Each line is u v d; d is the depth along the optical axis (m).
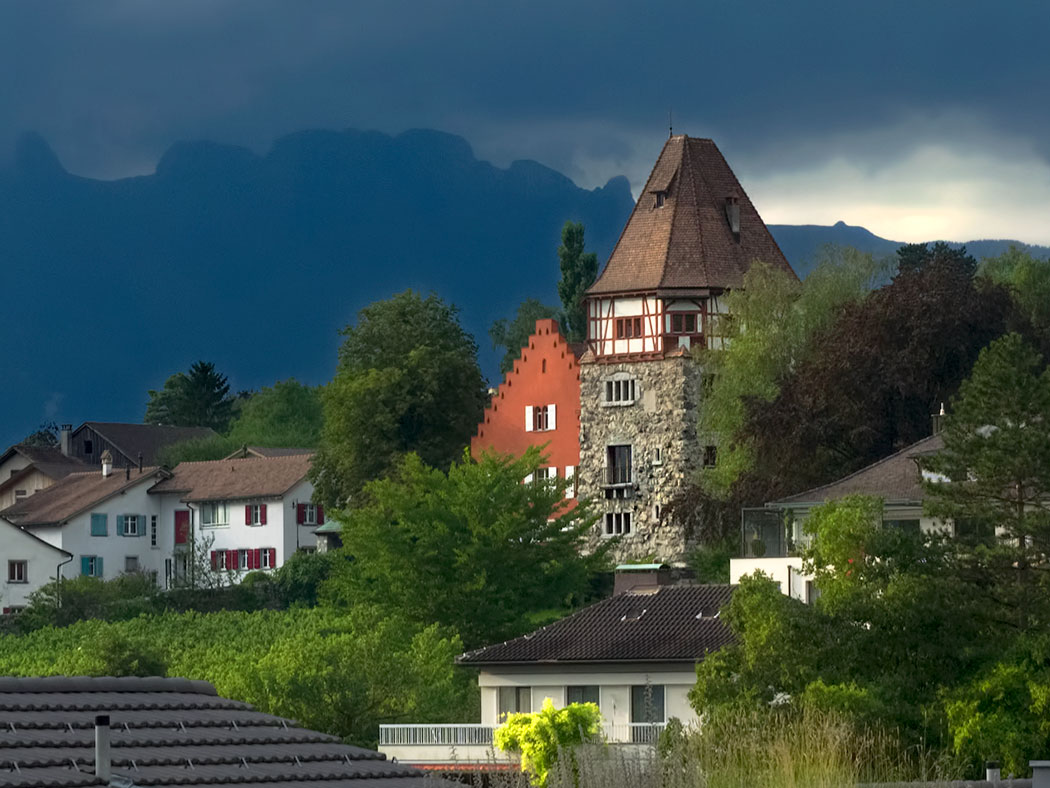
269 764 51.72
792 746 59.75
